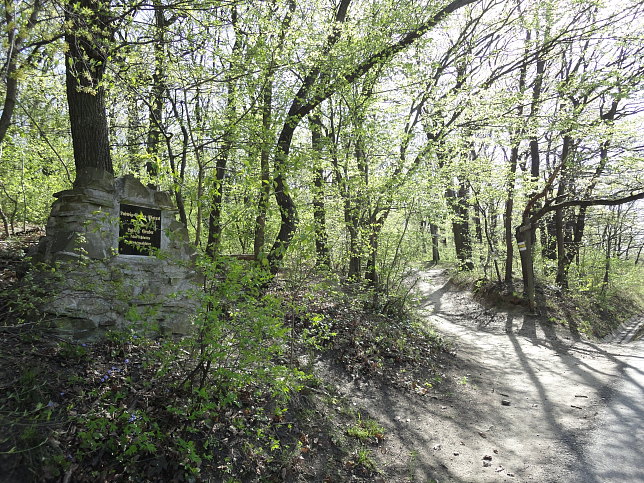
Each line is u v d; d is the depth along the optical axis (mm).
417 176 10938
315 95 9953
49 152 10859
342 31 9742
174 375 4516
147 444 3301
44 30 4312
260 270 4270
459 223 19422
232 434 4203
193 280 6367
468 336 12203
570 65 16672
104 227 5441
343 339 7840
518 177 14000
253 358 3898
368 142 10914
